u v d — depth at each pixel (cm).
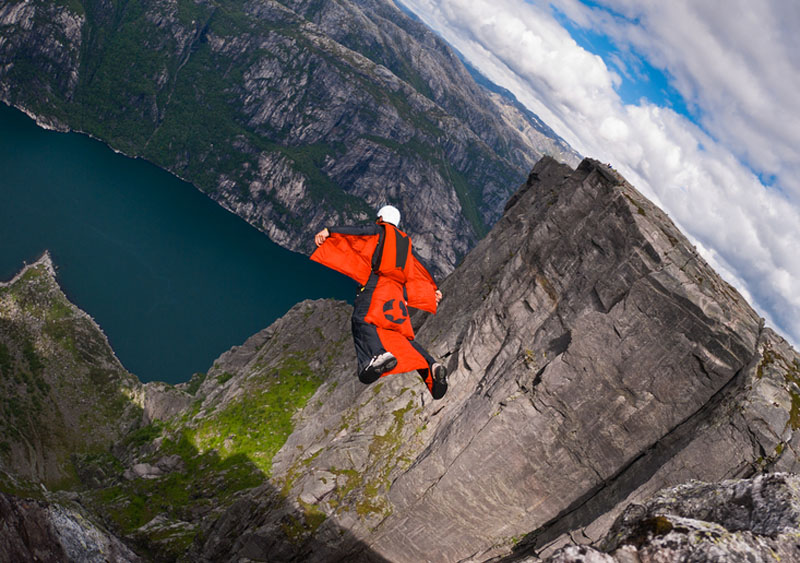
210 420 7681
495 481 3028
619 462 2719
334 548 3512
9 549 1636
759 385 2297
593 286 2956
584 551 477
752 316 2648
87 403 17950
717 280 2741
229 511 4266
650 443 2634
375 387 4647
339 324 9206
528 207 5081
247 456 6944
